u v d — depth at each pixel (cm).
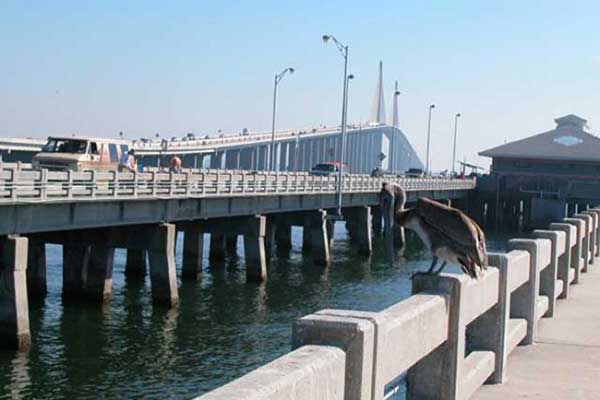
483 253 614
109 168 4366
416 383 588
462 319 593
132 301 3569
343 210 6794
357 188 5991
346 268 5206
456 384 585
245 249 4425
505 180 9738
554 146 10138
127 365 2462
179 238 6600
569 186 9369
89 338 2800
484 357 729
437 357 582
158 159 9725
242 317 3312
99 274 3469
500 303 766
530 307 960
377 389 417
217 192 4072
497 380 773
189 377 2361
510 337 832
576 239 1531
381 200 666
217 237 5069
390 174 9062
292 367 336
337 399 370
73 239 3478
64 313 3225
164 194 3597
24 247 2602
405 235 7419
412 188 7400
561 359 889
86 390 2184
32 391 2155
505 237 8431
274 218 5394
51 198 2891
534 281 959
